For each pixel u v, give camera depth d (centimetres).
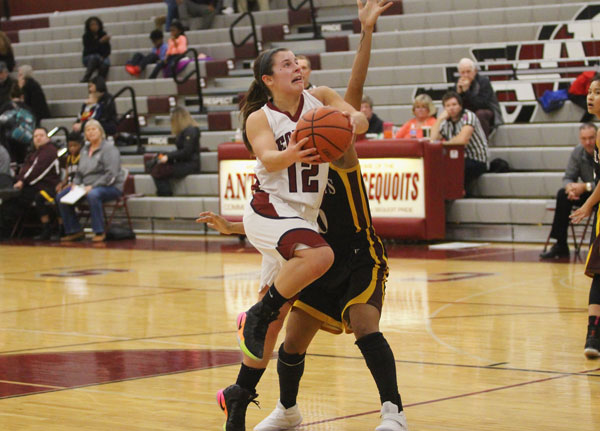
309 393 581
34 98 2170
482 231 1519
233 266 1300
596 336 663
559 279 1085
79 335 813
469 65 1611
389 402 462
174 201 1775
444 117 1541
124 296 1049
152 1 2753
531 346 716
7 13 2839
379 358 464
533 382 596
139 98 2148
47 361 698
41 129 1797
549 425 493
